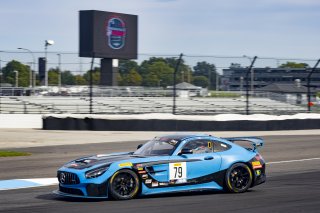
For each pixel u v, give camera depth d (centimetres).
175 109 4697
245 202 1256
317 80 4659
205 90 4841
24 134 3412
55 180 1664
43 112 4709
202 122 3803
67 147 2677
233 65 4441
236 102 5219
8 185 1565
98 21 5728
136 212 1120
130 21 5991
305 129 4144
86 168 1253
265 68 4638
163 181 1298
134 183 1273
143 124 3750
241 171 1399
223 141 1412
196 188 1337
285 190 1462
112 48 5825
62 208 1169
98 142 2945
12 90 5128
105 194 1241
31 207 1188
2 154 2325
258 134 3609
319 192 1427
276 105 5284
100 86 4975
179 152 1337
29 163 2081
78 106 5019
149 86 4878
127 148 2630
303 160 2286
